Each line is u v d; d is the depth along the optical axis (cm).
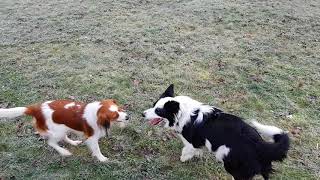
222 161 232
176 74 357
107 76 352
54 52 395
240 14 479
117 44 409
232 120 229
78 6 513
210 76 356
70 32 438
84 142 276
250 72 363
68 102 252
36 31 442
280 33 436
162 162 260
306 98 327
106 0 532
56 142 260
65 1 533
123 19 469
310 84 346
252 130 224
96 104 246
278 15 476
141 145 273
